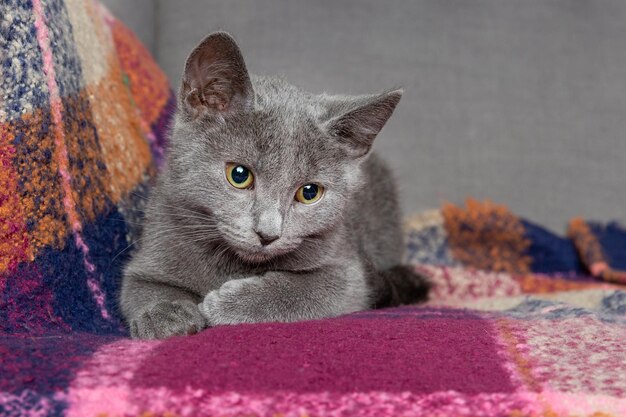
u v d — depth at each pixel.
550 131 0.69
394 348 0.35
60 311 0.38
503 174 0.69
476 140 0.69
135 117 0.52
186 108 0.44
